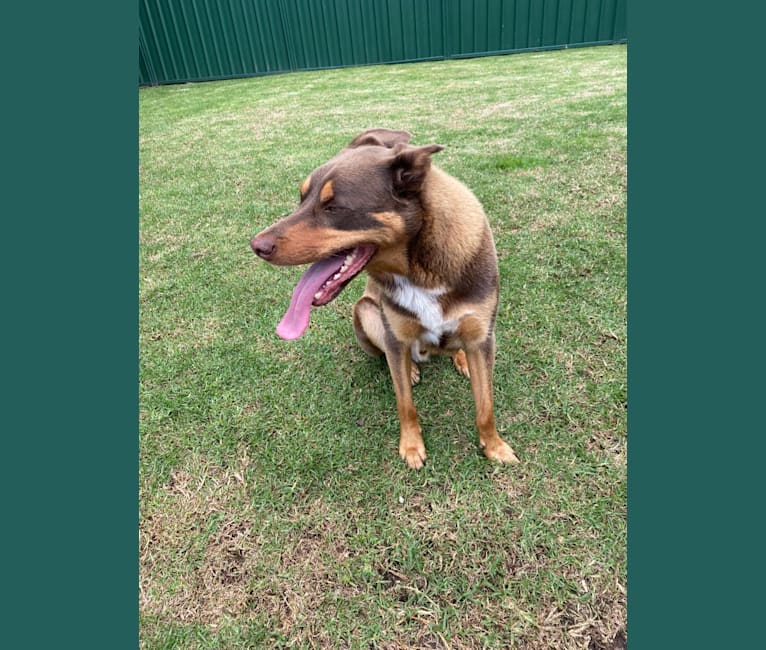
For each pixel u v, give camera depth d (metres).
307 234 2.16
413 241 2.31
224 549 2.41
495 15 14.40
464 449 2.78
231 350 3.64
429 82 11.63
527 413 2.93
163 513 2.60
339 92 11.64
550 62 12.48
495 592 2.15
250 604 2.21
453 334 2.53
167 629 2.15
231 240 5.09
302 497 2.61
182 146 8.44
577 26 14.27
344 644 2.05
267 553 2.38
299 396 3.22
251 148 7.94
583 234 4.29
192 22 15.41
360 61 15.55
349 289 4.20
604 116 7.21
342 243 2.18
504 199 5.03
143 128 9.98
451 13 14.50
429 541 2.36
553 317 3.52
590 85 9.45
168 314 4.04
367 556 2.33
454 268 2.34
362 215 2.17
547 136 6.65
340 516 2.50
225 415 3.13
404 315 2.49
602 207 4.64
